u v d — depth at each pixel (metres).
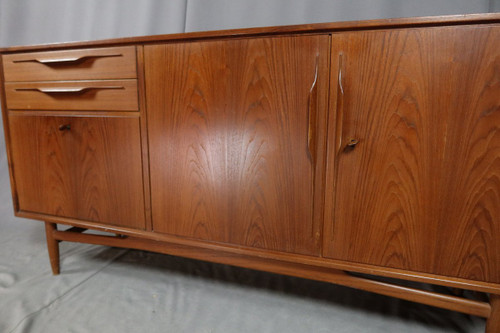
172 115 1.03
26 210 1.32
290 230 0.95
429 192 0.82
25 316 1.06
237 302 1.18
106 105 1.11
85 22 1.88
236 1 1.59
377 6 1.43
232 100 0.95
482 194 0.78
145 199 1.11
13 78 1.22
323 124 0.87
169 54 1.00
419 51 0.77
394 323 1.07
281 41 0.88
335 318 1.10
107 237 1.22
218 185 1.01
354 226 0.89
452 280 0.83
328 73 0.85
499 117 0.74
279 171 0.94
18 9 1.97
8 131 1.27
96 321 1.06
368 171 0.85
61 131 1.18
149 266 1.44
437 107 0.78
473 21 0.72
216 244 1.04
